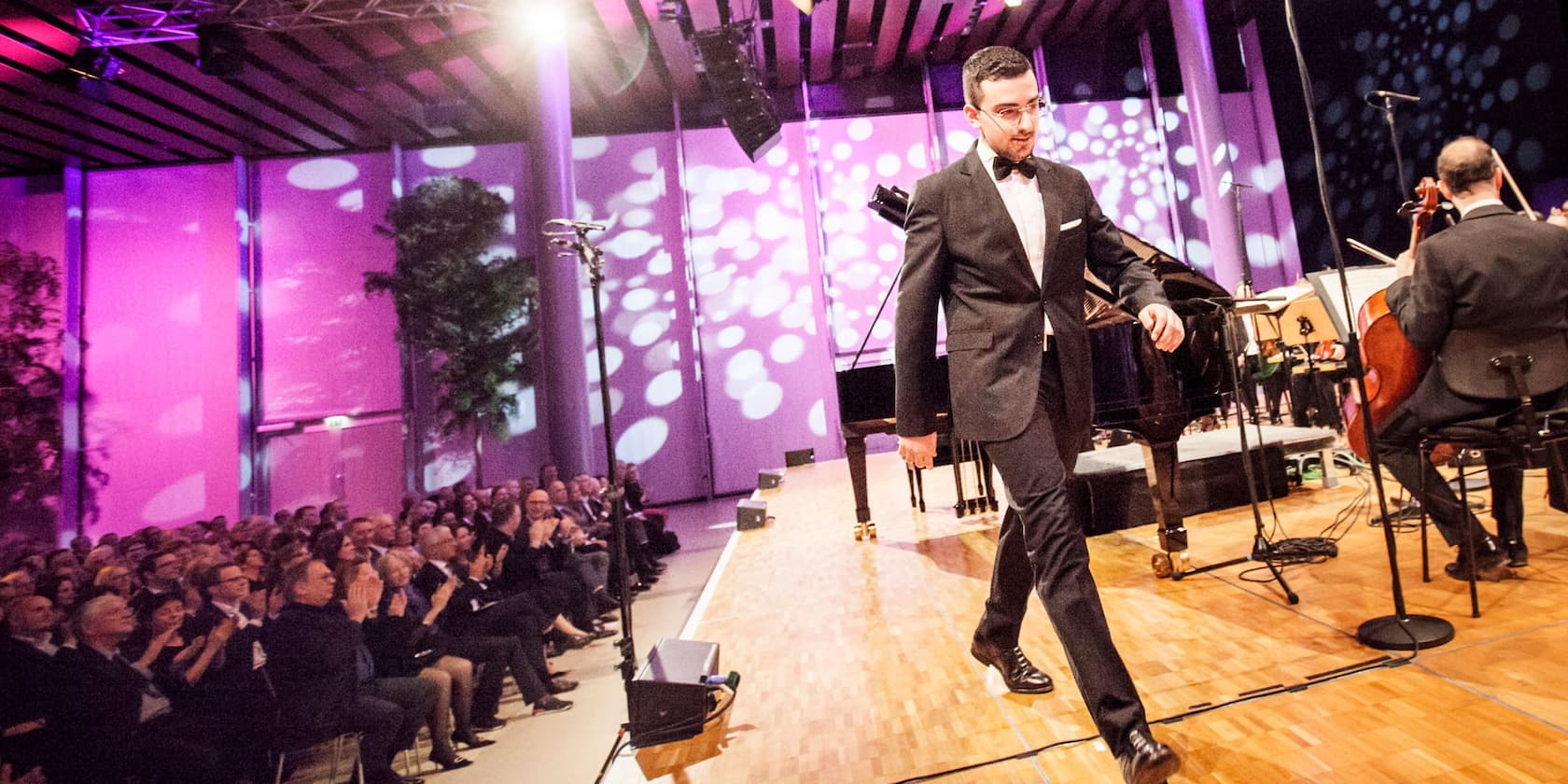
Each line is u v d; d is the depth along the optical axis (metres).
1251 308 2.74
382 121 10.75
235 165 11.02
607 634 4.75
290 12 7.90
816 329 11.04
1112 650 1.32
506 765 3.08
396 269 10.05
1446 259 2.06
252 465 10.70
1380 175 9.67
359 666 3.10
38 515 10.14
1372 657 1.83
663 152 11.29
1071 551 1.39
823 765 1.73
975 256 1.56
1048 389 1.58
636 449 10.85
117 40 7.92
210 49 8.04
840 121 11.26
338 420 10.78
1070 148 11.15
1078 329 1.59
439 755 3.12
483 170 11.34
